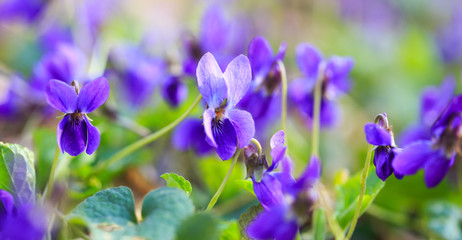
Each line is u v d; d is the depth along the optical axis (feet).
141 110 1.06
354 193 0.82
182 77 0.96
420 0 2.50
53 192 0.86
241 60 0.74
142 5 1.92
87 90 0.72
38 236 0.70
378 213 1.01
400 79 1.71
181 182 0.75
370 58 1.82
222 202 0.92
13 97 1.01
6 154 0.75
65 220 0.71
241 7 1.92
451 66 1.95
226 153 0.73
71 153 0.72
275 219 0.69
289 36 1.94
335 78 0.93
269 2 2.00
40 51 1.29
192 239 0.69
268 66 0.84
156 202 0.70
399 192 1.03
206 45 0.97
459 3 2.44
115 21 1.54
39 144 0.89
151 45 1.19
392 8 2.38
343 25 2.17
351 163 1.19
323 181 1.09
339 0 2.24
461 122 0.74
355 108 1.53
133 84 1.04
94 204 0.71
